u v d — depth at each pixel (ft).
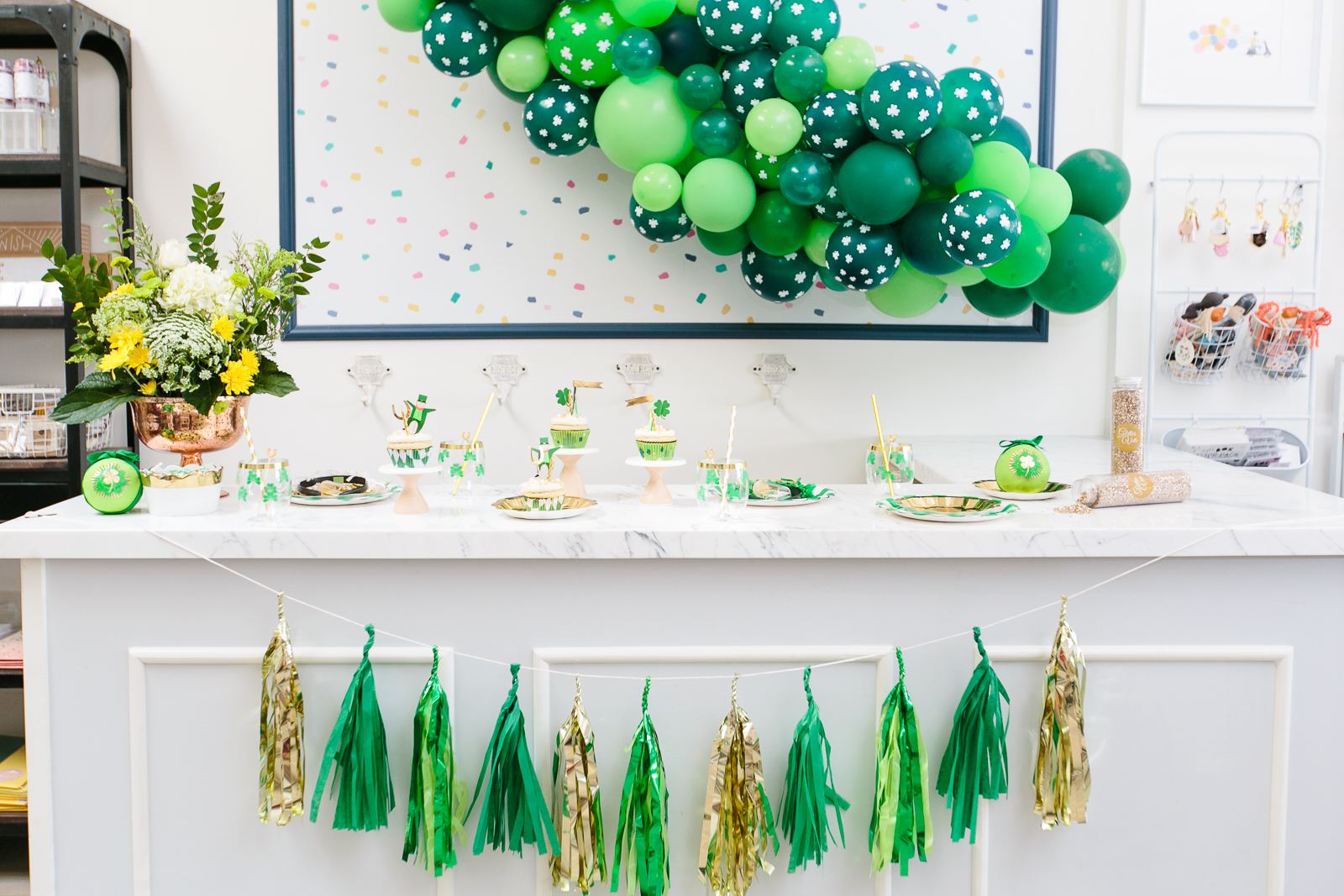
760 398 8.20
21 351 7.90
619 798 4.58
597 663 4.53
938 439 8.20
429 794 4.23
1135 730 4.58
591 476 8.20
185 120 7.87
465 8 6.42
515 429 8.13
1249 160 8.01
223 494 5.37
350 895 4.57
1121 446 5.25
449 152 7.94
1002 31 7.95
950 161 5.68
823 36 6.05
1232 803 4.60
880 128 5.67
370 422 8.09
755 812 4.31
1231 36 7.95
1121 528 4.37
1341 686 4.58
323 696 4.54
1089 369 8.30
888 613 4.54
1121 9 7.98
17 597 7.16
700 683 4.55
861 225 6.19
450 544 4.33
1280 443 8.02
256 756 4.51
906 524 4.52
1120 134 8.03
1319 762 4.59
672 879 4.59
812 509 4.96
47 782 4.47
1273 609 4.55
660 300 8.10
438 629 4.50
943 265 6.08
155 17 7.80
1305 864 4.62
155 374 4.70
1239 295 8.07
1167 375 8.09
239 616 4.48
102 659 4.47
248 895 4.55
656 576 4.50
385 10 6.66
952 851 4.61
